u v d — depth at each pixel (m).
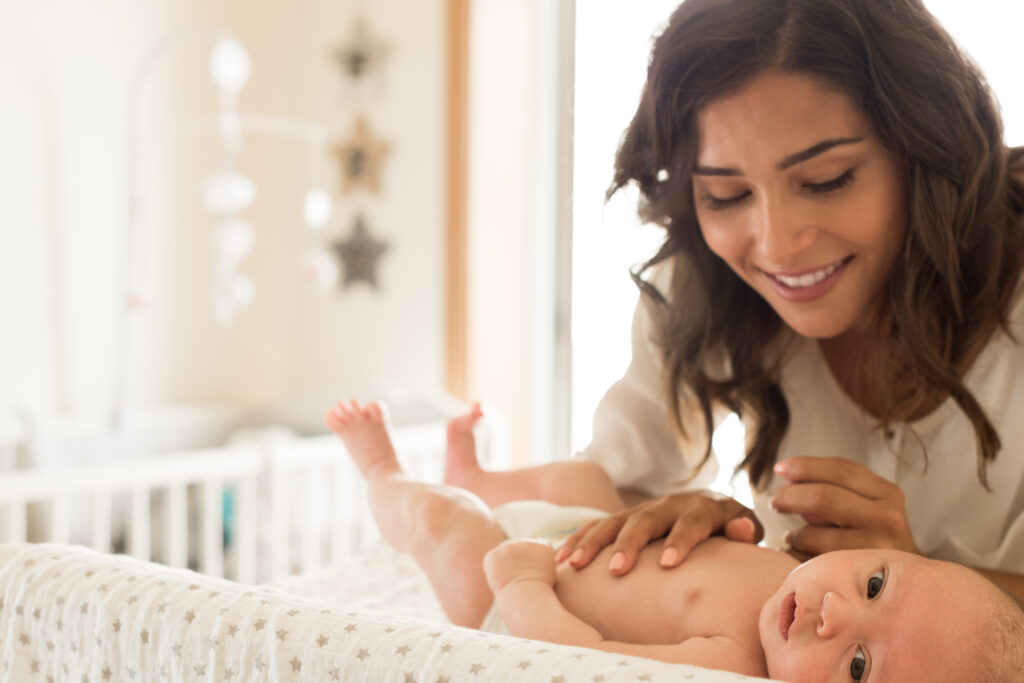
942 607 0.95
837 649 0.97
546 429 3.13
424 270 3.24
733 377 1.34
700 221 1.17
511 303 3.11
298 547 2.50
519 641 0.84
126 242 3.08
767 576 1.13
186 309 3.60
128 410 3.27
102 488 2.19
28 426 2.89
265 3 3.70
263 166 3.73
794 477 1.12
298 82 3.69
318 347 3.67
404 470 1.49
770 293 1.16
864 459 1.33
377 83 3.38
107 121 3.37
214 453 2.35
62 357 3.30
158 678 0.93
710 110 1.08
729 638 1.06
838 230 1.06
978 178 1.06
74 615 0.99
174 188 3.54
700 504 1.20
